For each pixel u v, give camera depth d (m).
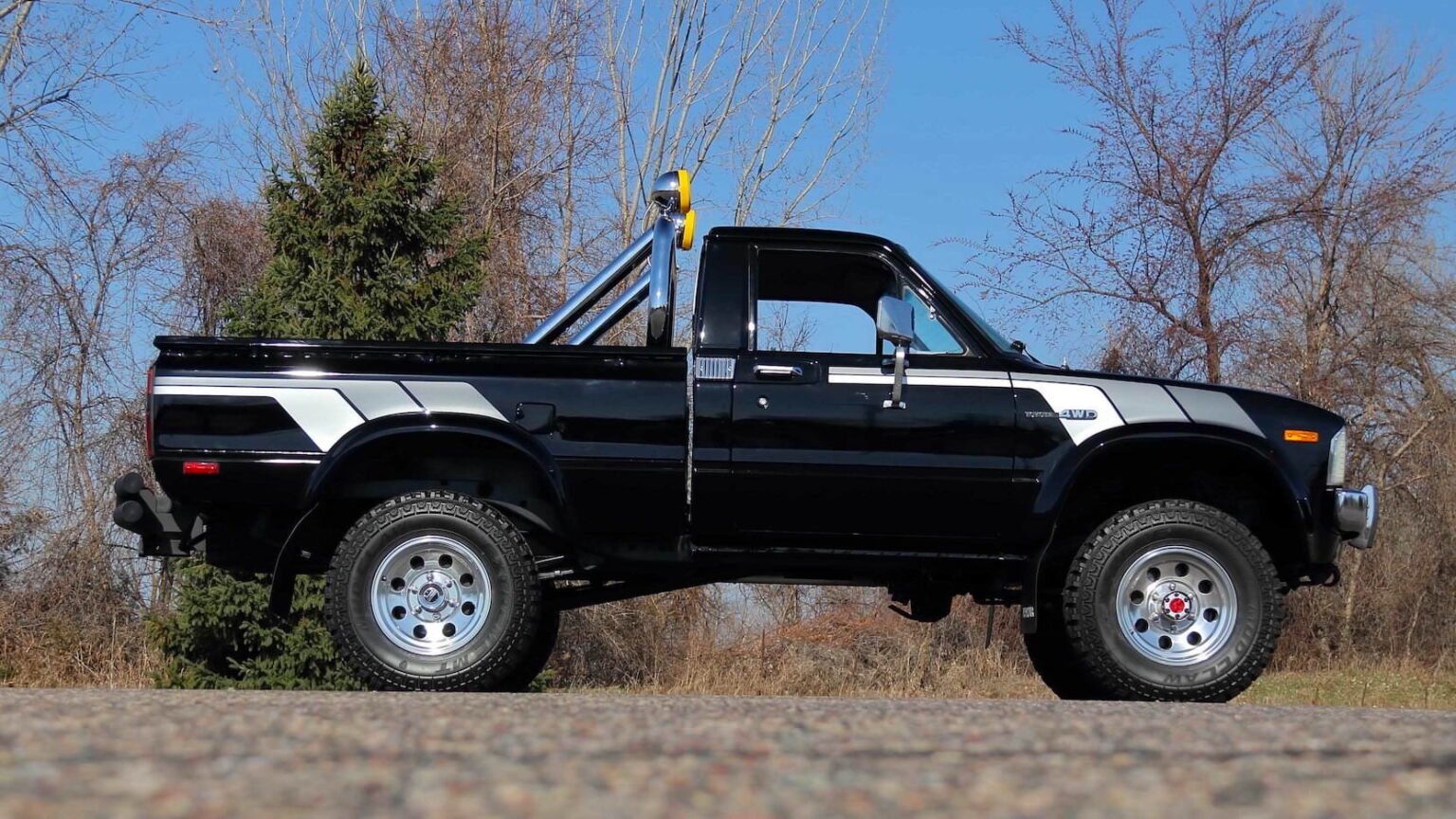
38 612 14.98
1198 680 6.03
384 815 2.22
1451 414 19.38
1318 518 6.30
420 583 5.96
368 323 13.02
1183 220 18.06
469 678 5.88
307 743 3.05
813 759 2.89
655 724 3.52
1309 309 18.95
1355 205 18.70
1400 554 19.77
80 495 16.33
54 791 2.41
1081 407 6.27
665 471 6.17
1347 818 2.32
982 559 6.36
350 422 6.06
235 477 6.01
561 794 2.42
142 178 18.08
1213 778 2.69
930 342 6.43
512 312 19.94
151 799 2.33
